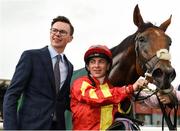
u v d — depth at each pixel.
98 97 3.07
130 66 4.06
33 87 3.25
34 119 3.19
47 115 3.22
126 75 4.09
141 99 3.57
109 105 3.18
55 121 3.29
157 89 3.60
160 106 3.60
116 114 3.35
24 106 3.25
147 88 3.38
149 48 3.80
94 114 3.15
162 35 3.87
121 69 4.09
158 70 3.64
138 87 3.12
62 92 3.35
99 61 3.23
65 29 3.42
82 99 3.13
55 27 3.41
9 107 3.15
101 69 3.23
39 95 3.25
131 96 3.41
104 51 3.23
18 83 3.21
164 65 3.62
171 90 3.56
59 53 3.44
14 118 3.14
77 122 3.21
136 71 4.05
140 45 3.90
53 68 3.37
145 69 3.84
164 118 3.57
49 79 3.28
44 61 3.30
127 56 4.06
